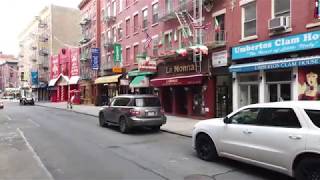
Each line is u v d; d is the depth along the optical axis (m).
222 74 19.81
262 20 16.97
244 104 18.30
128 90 33.59
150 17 29.19
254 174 7.91
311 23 14.38
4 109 37.97
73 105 45.47
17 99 92.19
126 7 34.84
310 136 6.55
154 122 15.58
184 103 24.89
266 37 16.67
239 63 18.41
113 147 11.65
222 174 7.92
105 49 41.19
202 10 21.80
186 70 23.34
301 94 14.86
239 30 18.48
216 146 8.97
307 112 6.85
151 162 9.20
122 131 15.62
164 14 25.47
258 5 17.25
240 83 18.55
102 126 18.27
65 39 67.12
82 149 11.23
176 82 23.08
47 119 23.42
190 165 8.83
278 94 16.22
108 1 40.69
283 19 15.49
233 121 8.57
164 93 27.03
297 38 14.84
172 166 8.72
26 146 11.86
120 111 15.85
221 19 20.31
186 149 11.25
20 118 24.38
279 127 7.26
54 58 64.50
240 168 8.47
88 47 48.47
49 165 8.88
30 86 81.38
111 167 8.62
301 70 14.84
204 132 9.38
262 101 16.84
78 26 68.44
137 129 16.94
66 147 11.62
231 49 18.88
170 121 20.38
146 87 29.67
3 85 118.12
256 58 17.30
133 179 7.48
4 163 9.12
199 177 7.65
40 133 15.47
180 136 14.57
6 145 12.09
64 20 67.31
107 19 39.03
